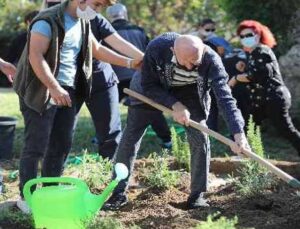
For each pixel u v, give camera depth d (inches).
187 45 299.7
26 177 319.6
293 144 490.3
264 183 361.7
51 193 288.2
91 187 381.4
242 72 511.8
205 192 361.4
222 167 440.8
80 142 584.7
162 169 384.5
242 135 305.0
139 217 327.3
